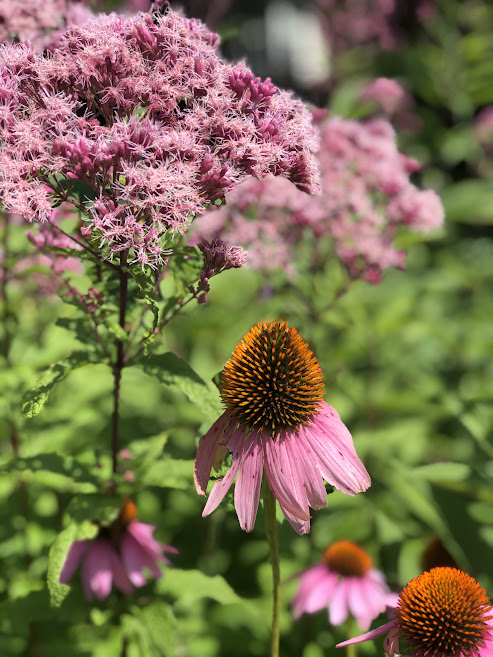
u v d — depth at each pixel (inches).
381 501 15.1
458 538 12.9
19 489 14.4
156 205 7.6
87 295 9.6
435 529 13.3
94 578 11.0
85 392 15.1
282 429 7.9
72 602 11.3
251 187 13.7
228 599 11.4
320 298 15.8
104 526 11.3
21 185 7.8
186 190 7.6
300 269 14.5
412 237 15.4
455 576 7.8
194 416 18.4
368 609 11.6
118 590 11.4
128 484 10.2
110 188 8.0
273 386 7.9
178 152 7.8
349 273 14.6
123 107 8.3
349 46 35.6
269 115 8.4
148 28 8.4
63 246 10.4
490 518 12.8
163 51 8.3
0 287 14.6
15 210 7.7
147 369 9.7
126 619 10.9
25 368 13.3
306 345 8.4
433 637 7.6
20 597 11.4
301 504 7.5
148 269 8.1
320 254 15.1
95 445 15.2
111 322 9.0
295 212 13.9
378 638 9.7
